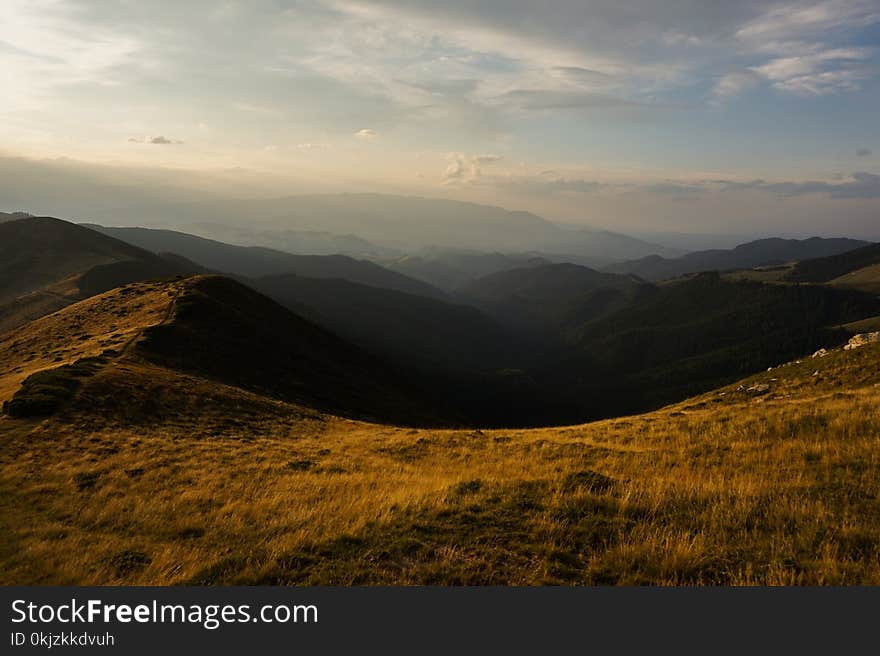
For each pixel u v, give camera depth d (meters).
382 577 7.75
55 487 17.44
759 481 11.01
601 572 7.46
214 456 22.20
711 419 20.70
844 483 10.16
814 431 15.62
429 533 9.14
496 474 15.59
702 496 10.09
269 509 13.19
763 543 7.89
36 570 10.05
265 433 29.08
